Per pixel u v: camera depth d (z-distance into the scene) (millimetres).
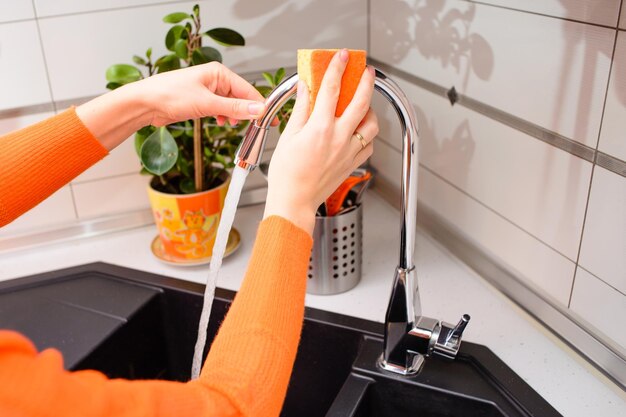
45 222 1244
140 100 797
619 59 724
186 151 1152
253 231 1258
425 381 848
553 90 834
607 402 810
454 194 1112
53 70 1144
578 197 832
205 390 502
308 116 607
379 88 660
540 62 846
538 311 960
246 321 531
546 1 813
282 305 538
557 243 889
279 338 528
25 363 436
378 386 873
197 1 1174
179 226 1108
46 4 1096
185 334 1100
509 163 951
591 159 797
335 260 1023
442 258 1134
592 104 777
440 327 833
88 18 1128
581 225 838
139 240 1261
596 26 747
